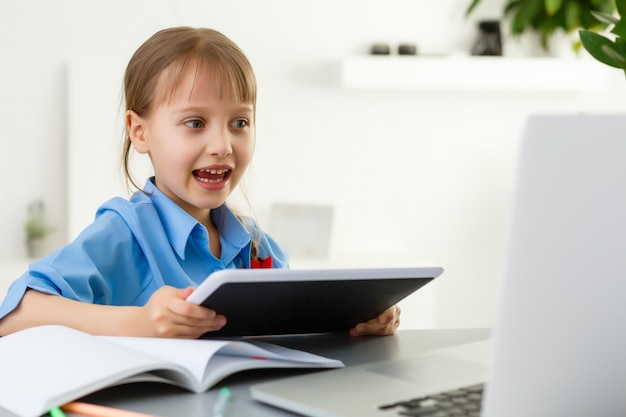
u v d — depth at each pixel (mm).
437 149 3826
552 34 3799
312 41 3666
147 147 1628
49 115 3365
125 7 3412
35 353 982
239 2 3574
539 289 753
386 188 3789
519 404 780
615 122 740
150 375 920
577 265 755
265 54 3625
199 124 1525
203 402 910
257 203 3654
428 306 3459
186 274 1525
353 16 3699
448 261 3875
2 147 3316
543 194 736
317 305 1152
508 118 3883
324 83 3688
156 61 1558
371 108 3748
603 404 810
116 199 1525
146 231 1497
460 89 3645
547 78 3713
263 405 910
